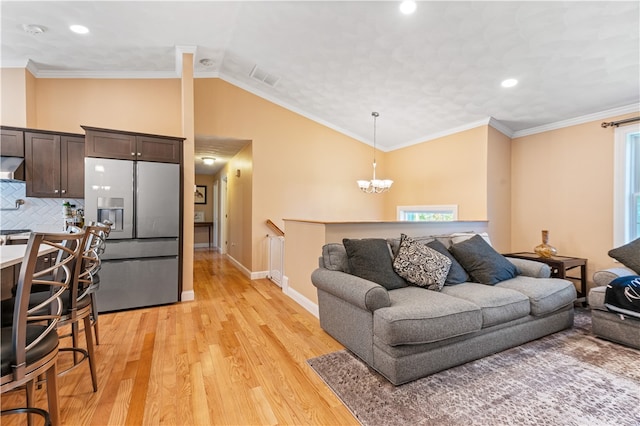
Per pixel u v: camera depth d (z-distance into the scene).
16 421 1.58
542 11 2.40
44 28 2.97
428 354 1.98
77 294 1.70
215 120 4.63
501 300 2.32
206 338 2.61
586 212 3.72
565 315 2.76
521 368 2.11
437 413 1.65
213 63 4.19
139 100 4.04
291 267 3.82
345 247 2.67
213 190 9.20
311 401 1.77
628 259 2.91
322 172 5.47
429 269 2.56
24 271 1.05
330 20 2.96
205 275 5.14
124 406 1.70
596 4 2.25
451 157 4.72
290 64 3.92
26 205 3.49
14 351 1.04
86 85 3.85
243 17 3.06
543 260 3.60
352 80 3.99
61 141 3.44
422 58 3.26
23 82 3.47
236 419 1.61
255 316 3.15
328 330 2.66
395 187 5.87
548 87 3.33
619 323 2.48
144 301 3.36
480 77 3.38
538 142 4.23
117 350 2.37
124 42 3.33
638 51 2.63
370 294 2.04
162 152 3.47
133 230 3.29
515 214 4.47
